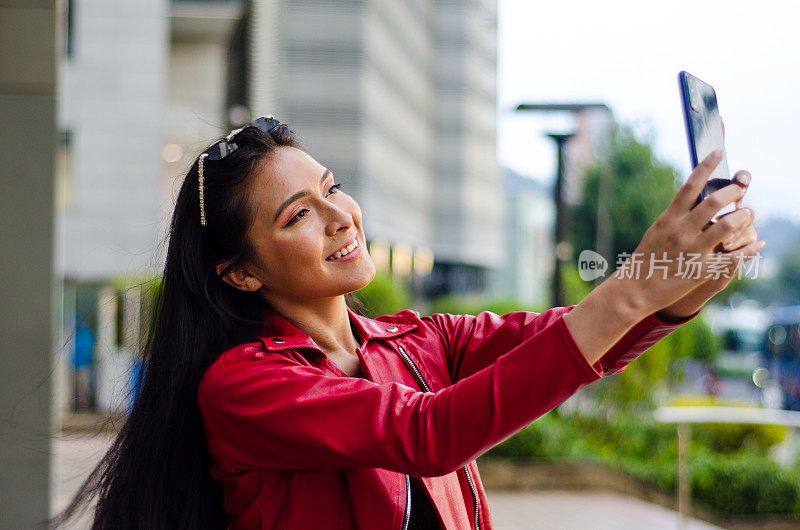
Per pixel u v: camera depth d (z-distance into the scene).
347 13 29.66
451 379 1.47
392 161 33.34
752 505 6.17
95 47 18.36
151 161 18.28
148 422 1.38
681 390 10.59
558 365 0.98
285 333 1.34
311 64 29.45
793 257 26.20
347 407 1.11
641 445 7.95
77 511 1.46
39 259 3.33
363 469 1.23
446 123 40.38
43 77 3.32
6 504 3.15
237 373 1.23
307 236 1.29
